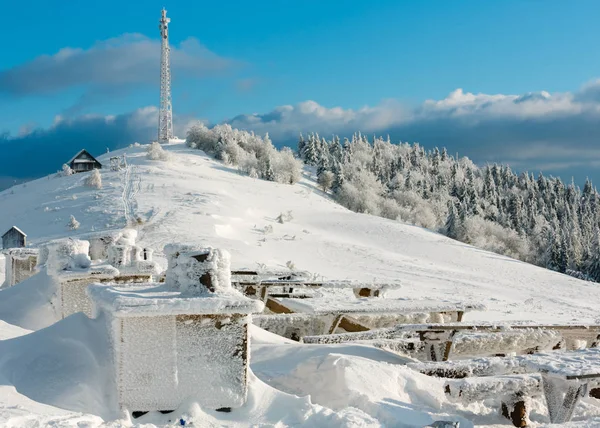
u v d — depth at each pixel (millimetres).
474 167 173000
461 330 8500
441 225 105812
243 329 4984
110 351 5250
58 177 79938
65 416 4062
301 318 10023
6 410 4078
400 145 179125
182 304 4805
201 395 4852
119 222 53500
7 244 42500
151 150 90188
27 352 5230
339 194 102375
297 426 4617
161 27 114562
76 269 7852
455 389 5832
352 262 45688
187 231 47906
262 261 39219
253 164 99562
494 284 41656
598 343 9898
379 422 4629
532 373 6570
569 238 92312
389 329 9461
